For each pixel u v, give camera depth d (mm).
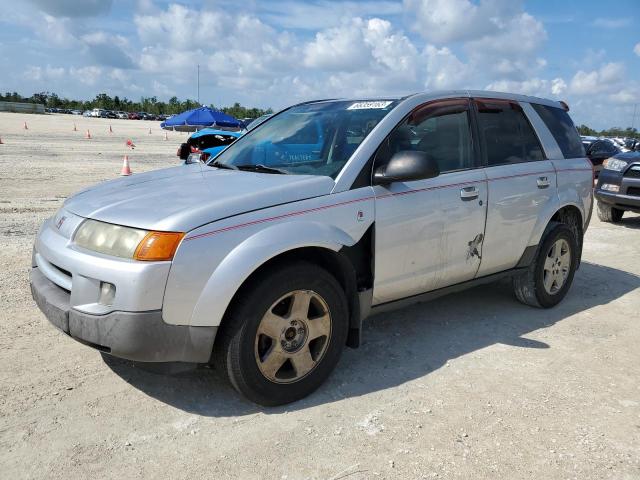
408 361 3906
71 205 3479
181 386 3453
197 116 23859
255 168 3916
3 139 28656
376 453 2826
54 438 2883
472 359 3961
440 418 3168
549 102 5324
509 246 4535
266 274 3080
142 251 2838
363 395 3414
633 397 3459
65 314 2982
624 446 2934
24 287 5117
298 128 4199
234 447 2852
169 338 2885
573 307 5168
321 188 3412
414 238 3789
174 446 2848
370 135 3695
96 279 2895
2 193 11328
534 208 4672
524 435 3014
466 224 4113
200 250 2895
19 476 2588
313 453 2816
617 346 4258
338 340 3438
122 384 3451
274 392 3186
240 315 3014
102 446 2830
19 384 3398
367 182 3590
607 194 9633
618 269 6641
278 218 3164
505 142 4617
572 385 3596
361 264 3588
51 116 83562
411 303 4035
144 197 3285
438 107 4152
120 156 22203
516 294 5055
